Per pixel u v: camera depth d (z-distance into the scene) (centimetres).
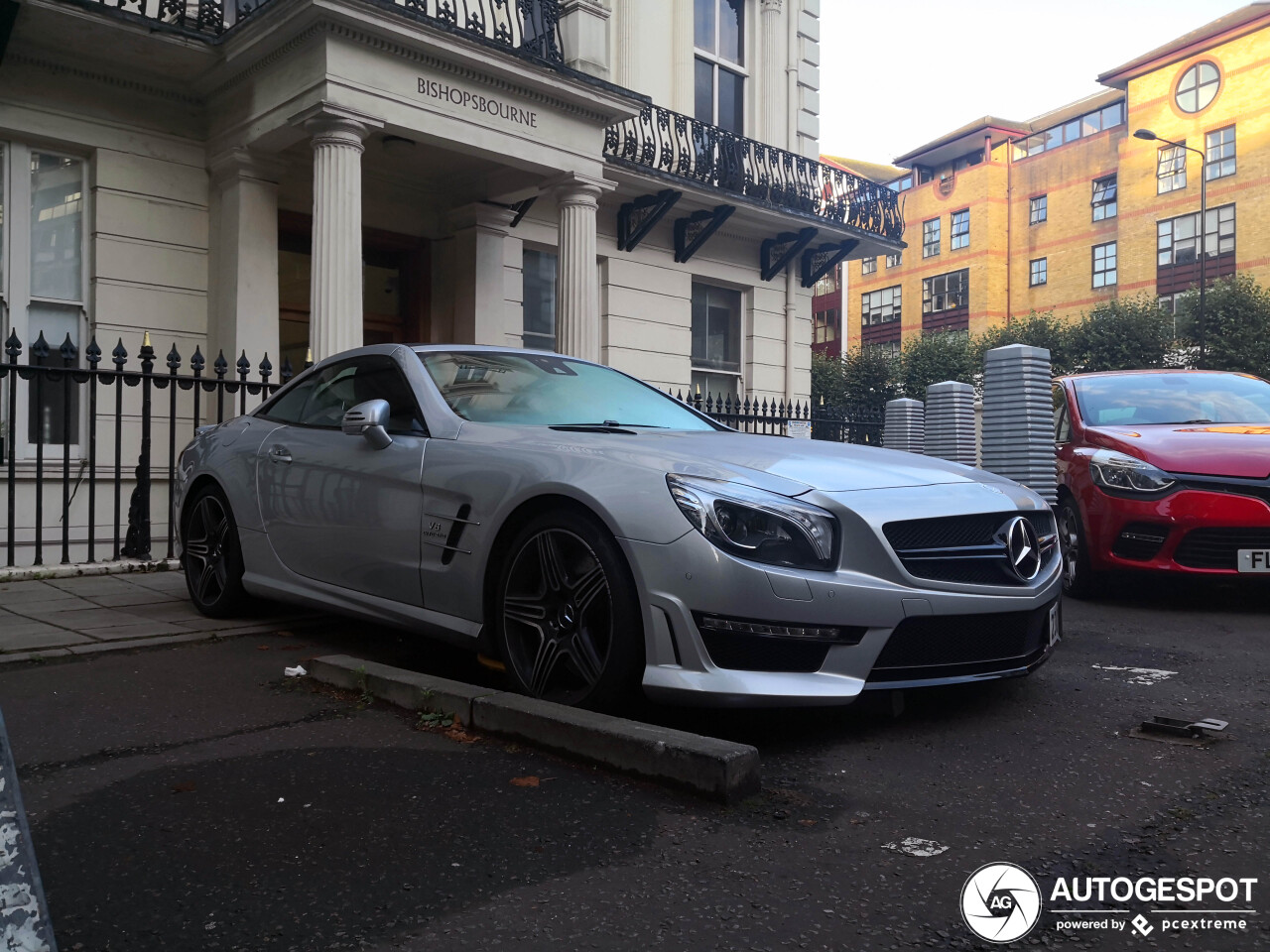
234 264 893
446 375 408
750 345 1440
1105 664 418
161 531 898
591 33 1040
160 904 195
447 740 301
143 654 425
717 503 289
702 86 1408
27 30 795
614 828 233
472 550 344
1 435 830
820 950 177
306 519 427
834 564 295
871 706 343
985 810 245
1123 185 4241
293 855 218
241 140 877
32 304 855
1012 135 4828
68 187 873
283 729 313
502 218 1078
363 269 1073
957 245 5003
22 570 629
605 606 307
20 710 335
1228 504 553
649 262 1287
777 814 242
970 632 311
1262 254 3731
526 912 191
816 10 1537
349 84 793
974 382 3397
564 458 326
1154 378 729
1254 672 403
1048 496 654
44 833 230
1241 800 250
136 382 668
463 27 970
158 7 849
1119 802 250
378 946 178
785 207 1338
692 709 329
